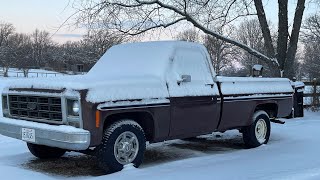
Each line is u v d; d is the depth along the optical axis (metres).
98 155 5.88
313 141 8.95
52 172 6.31
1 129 6.51
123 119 6.20
